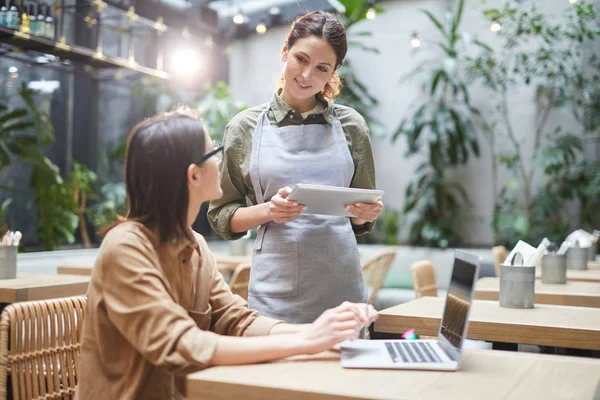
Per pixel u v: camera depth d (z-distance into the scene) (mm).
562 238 6191
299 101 1965
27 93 4844
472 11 6988
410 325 1832
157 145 1340
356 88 7336
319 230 1896
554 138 6512
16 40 4148
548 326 1718
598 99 6070
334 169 1932
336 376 1148
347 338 1272
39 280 2762
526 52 6695
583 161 6281
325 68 1848
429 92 7141
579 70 6121
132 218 1382
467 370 1214
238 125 1981
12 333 1525
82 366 1326
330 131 1967
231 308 1540
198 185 1369
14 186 5039
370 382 1107
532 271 2039
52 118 5461
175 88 6363
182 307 1385
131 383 1290
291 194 1646
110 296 1272
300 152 1929
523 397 1037
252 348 1242
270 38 7676
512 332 1756
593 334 1667
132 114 6246
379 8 6801
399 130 6711
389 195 7371
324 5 7215
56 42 4324
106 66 5059
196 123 1387
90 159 5879
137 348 1240
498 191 6824
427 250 6328
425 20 7199
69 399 1673
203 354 1222
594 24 6324
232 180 2008
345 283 1913
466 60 6664
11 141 4652
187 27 6621
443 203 6629
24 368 1552
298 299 1870
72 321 1711
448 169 7055
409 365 1217
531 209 6406
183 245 1367
